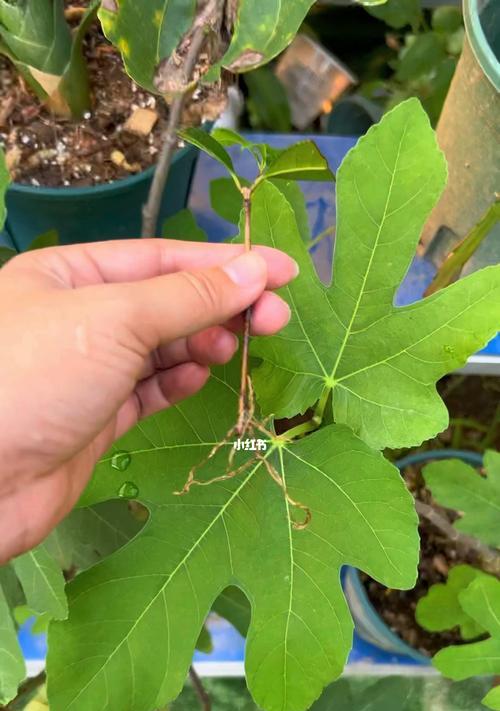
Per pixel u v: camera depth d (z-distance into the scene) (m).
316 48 0.61
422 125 0.23
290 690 0.25
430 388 0.26
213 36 0.28
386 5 0.53
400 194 0.24
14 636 0.29
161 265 0.30
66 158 0.40
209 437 0.27
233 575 0.26
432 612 0.40
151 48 0.28
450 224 0.39
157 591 0.26
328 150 0.49
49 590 0.26
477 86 0.31
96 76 0.42
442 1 0.54
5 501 0.25
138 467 0.26
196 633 0.26
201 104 0.41
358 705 0.44
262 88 0.59
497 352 0.41
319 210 0.46
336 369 0.27
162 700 0.25
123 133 0.41
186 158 0.41
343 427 0.26
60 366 0.22
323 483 0.27
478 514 0.38
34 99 0.41
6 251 0.39
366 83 0.60
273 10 0.26
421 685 0.51
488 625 0.34
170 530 0.26
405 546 0.25
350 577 0.43
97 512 0.36
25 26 0.35
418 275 0.44
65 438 0.23
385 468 0.26
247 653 0.26
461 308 0.25
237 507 0.27
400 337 0.26
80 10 0.42
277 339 0.27
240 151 0.48
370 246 0.25
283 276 0.25
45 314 0.22
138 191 0.40
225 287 0.23
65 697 0.24
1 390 0.21
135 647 0.25
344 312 0.26
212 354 0.29
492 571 0.45
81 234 0.43
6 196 0.39
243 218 0.26
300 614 0.26
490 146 0.33
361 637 0.47
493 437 0.56
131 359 0.23
